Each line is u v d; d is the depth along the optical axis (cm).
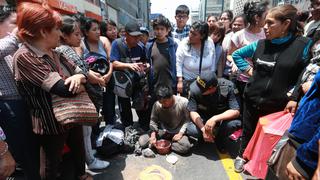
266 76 234
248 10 335
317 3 313
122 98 364
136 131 344
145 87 347
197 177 261
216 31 368
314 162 106
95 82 248
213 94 296
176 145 304
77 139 216
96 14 1989
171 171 272
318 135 103
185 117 320
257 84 241
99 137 305
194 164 286
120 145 300
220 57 373
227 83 307
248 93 251
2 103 186
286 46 222
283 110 238
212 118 287
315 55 199
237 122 303
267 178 185
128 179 257
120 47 335
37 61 160
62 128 178
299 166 112
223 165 284
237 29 393
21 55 158
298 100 192
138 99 342
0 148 143
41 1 174
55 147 189
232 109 299
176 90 367
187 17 486
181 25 489
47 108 171
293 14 212
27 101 175
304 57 215
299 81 208
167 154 308
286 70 222
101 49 322
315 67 188
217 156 304
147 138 320
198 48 342
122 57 336
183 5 481
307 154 108
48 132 176
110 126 327
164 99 296
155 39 356
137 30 329
